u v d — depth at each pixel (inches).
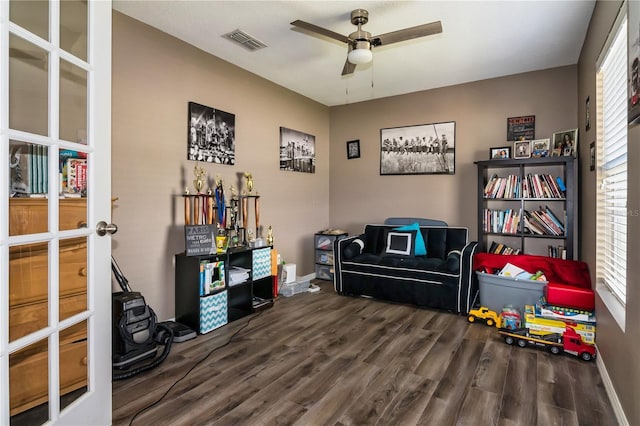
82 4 56.4
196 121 129.5
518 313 112.4
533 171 152.9
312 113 196.5
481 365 93.2
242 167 150.5
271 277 147.6
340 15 107.2
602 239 96.9
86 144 56.8
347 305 145.8
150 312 96.7
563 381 85.3
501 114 160.2
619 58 81.8
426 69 150.5
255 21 111.3
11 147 45.9
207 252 118.4
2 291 43.6
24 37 46.1
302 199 189.0
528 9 102.3
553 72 149.0
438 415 71.6
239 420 69.8
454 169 171.9
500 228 149.0
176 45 122.5
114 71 104.4
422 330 118.2
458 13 104.9
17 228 46.6
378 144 194.2
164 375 87.8
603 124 96.7
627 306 66.9
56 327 51.1
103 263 59.8
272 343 107.7
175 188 123.0
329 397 78.1
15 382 47.0
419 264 141.9
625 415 67.3
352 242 165.8
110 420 61.8
